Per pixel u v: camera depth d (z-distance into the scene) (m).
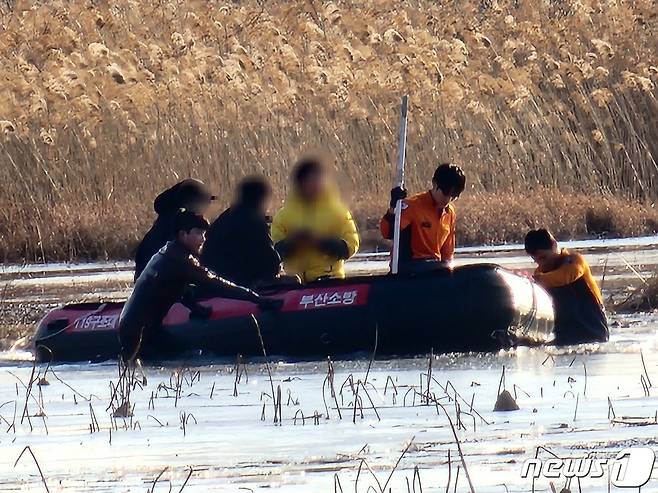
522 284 45.44
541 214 82.75
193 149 83.38
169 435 29.83
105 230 78.12
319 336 44.38
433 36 97.69
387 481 23.52
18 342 51.59
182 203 46.81
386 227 47.97
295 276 47.03
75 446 28.89
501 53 96.44
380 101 87.81
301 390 36.31
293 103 85.31
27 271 72.88
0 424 31.95
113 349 46.22
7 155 82.06
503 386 35.56
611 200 86.56
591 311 46.56
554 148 89.62
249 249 46.44
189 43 91.38
